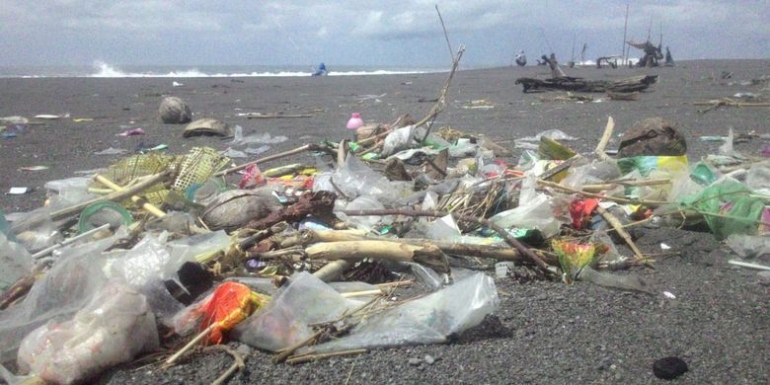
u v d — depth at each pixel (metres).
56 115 16.52
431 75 41.66
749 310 3.95
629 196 5.80
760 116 13.95
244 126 13.68
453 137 9.57
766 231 5.04
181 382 3.10
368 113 16.30
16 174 8.42
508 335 3.60
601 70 43.06
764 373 3.21
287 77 43.72
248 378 3.15
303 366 3.25
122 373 3.16
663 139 7.06
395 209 5.28
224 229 4.95
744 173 6.20
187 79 39.53
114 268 3.70
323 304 3.67
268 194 5.34
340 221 5.05
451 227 4.93
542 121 13.78
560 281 4.40
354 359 3.31
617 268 4.61
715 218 5.21
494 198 5.52
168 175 5.76
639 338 3.58
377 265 4.38
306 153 9.45
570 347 3.47
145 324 3.29
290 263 4.26
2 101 21.16
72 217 5.16
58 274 3.57
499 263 4.56
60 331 3.16
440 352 3.39
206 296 3.83
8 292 3.82
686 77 31.22
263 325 3.39
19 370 3.17
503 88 25.83
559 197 5.29
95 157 9.84
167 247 3.96
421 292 4.08
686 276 4.52
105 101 21.22
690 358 3.36
